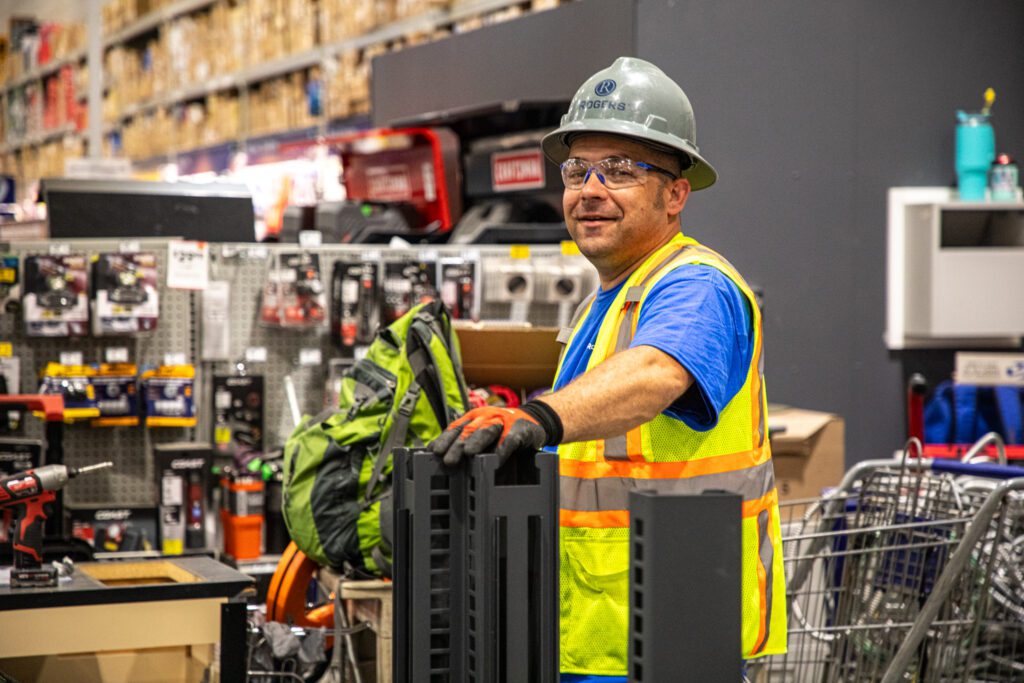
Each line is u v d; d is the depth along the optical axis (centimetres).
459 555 175
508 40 573
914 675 334
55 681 285
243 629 279
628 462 214
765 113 525
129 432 458
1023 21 564
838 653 343
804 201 533
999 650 341
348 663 367
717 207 520
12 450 403
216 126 979
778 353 533
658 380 181
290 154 862
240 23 930
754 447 217
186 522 447
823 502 368
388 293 476
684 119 224
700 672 154
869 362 546
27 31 1340
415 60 657
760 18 524
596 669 217
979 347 557
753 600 216
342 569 371
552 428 170
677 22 510
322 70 823
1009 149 565
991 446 485
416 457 174
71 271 445
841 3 537
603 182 221
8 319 449
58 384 440
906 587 342
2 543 319
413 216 570
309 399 478
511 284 488
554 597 171
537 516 169
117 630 270
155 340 462
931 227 532
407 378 370
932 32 551
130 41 1147
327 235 542
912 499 354
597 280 493
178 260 454
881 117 544
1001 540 317
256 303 472
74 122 1219
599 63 517
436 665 177
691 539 154
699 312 194
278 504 452
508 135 550
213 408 463
